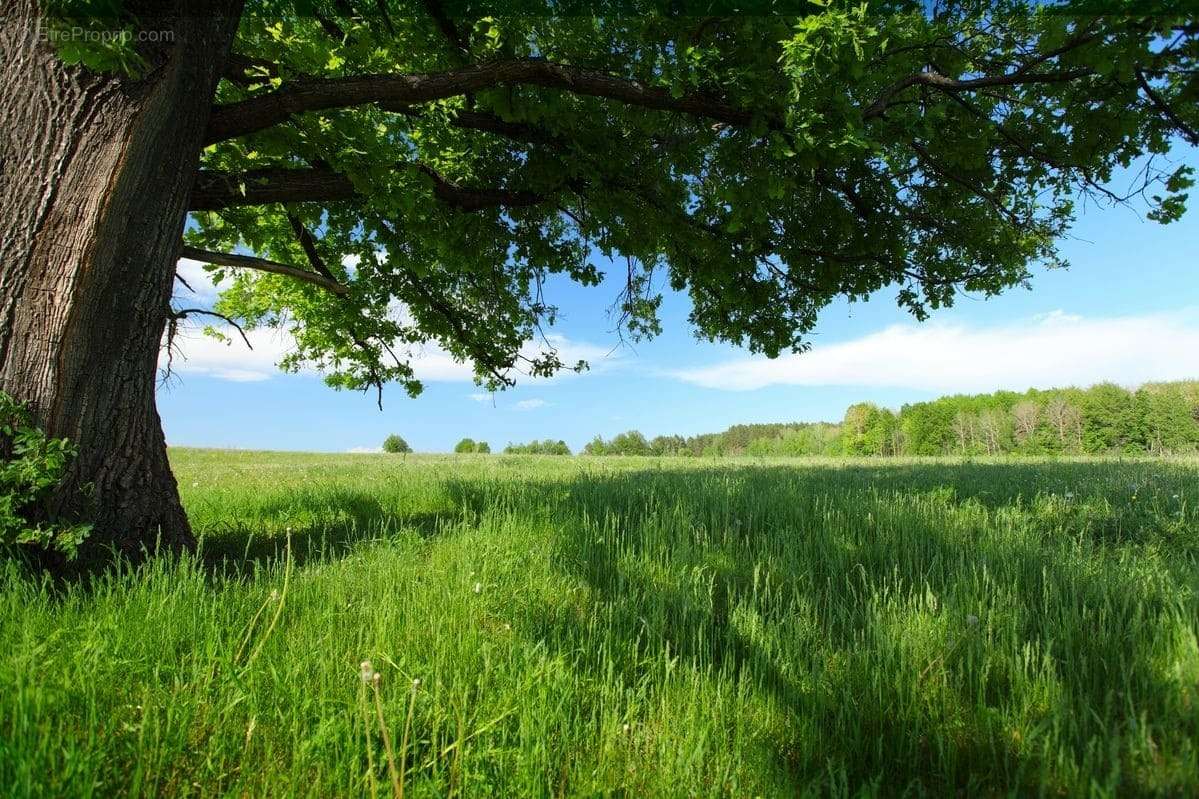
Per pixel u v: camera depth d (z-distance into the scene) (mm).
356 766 1624
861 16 4324
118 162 3713
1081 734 1828
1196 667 2094
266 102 4508
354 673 2186
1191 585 3076
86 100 3672
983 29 6582
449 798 1558
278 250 8695
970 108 6594
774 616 2990
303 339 10797
